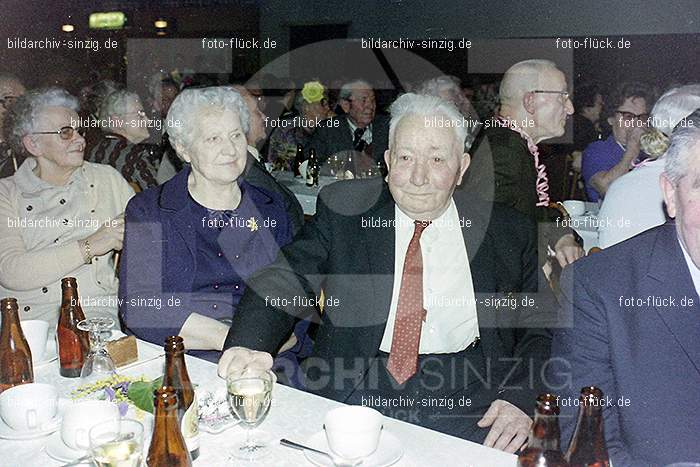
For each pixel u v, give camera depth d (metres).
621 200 2.14
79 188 2.34
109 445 1.09
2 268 2.23
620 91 2.57
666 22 2.80
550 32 2.94
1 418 1.34
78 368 1.59
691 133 1.41
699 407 1.39
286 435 1.31
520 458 1.10
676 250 1.46
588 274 1.52
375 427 1.18
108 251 2.26
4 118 2.29
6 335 1.48
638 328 1.45
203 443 1.28
